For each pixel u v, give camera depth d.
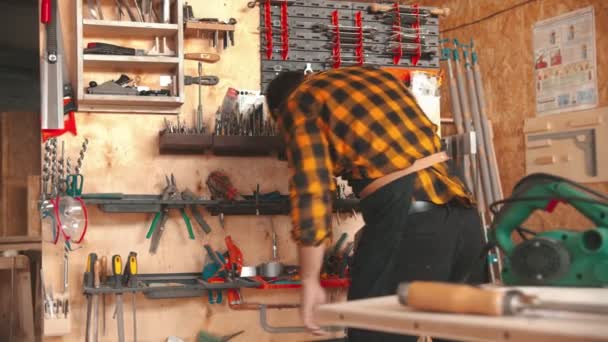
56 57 2.96
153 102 3.09
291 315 3.38
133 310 3.03
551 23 3.90
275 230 3.38
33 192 4.96
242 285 2.97
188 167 3.26
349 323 1.11
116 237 3.15
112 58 3.02
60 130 3.08
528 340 0.89
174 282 3.08
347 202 3.27
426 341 2.37
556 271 1.36
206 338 3.19
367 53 3.55
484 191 4.02
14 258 4.17
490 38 4.39
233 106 3.24
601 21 3.58
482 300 1.01
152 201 3.00
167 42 3.25
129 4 3.21
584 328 0.88
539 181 1.50
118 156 3.18
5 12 4.49
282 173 3.39
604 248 1.32
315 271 1.77
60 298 3.01
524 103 4.10
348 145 2.14
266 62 3.40
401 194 2.14
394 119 2.17
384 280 2.16
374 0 4.15
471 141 3.60
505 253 1.54
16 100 4.77
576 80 3.73
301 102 2.14
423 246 2.17
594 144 3.61
